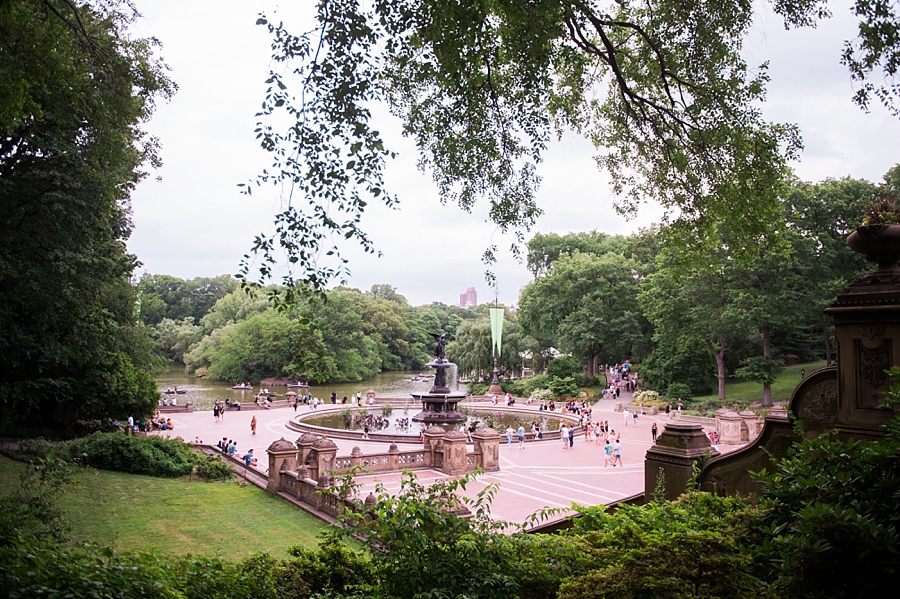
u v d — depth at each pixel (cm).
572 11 859
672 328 5147
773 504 488
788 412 671
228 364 8275
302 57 721
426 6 743
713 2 916
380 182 731
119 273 2208
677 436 842
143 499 1834
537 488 2220
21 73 1128
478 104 947
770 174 1035
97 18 1575
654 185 1224
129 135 2056
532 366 8019
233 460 2614
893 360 551
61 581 474
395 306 11894
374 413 4966
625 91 1019
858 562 341
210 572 623
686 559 410
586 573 502
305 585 675
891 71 766
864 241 581
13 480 1823
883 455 405
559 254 7700
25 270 1803
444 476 2420
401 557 535
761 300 4275
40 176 1745
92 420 3225
